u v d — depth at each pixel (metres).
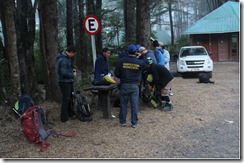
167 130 7.10
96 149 5.98
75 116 8.23
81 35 15.05
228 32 30.06
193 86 13.79
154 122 7.75
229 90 12.40
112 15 21.72
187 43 34.91
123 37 20.38
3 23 9.45
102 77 8.51
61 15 24.39
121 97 7.37
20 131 7.17
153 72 8.95
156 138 6.57
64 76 7.68
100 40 17.70
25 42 10.86
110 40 20.09
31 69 10.84
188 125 7.48
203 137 6.59
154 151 5.84
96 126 7.49
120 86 7.39
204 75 14.98
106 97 8.11
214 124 7.54
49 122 7.65
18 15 10.11
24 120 6.34
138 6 12.13
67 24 15.38
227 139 6.43
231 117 8.14
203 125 7.47
